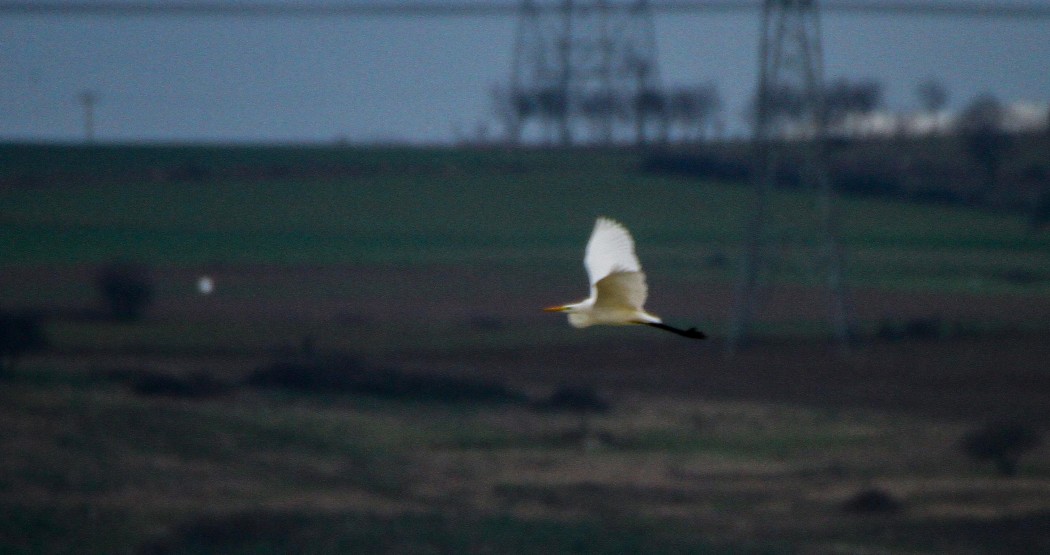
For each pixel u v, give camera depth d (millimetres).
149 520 39438
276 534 35969
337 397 57844
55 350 64750
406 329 77750
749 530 39406
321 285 93438
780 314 84000
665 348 73250
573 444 51500
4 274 90688
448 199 134000
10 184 128125
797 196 134750
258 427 50938
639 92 130375
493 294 92125
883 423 53688
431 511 40344
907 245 113875
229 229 115438
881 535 38406
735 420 55312
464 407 57406
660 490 44719
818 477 46125
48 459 43312
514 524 38156
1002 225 125750
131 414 50312
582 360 69688
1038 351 70250
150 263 98000
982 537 38062
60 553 35875
